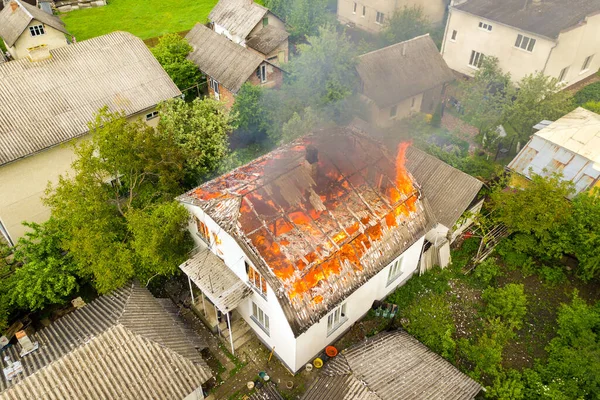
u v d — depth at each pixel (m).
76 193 22.80
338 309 22.09
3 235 30.23
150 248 21.91
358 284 21.25
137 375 18.52
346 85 34.81
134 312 20.94
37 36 40.81
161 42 41.59
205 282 22.09
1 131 26.75
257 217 20.67
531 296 26.02
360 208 22.53
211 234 22.86
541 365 22.22
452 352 22.64
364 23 54.28
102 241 22.58
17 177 27.30
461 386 19.64
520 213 25.70
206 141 29.05
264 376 22.00
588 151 27.91
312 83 34.50
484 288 26.45
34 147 26.98
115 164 23.70
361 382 18.56
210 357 22.83
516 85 40.84
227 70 38.41
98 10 62.00
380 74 36.09
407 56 37.75
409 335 22.61
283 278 19.39
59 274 22.92
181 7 63.78
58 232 23.86
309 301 19.70
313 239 20.75
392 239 22.80
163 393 18.45
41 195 28.84
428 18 51.47
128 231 24.08
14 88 28.41
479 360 21.72
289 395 21.36
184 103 30.41
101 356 18.55
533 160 28.95
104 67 31.25
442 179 27.22
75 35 55.19
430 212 24.78
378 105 35.38
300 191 22.28
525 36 38.28
